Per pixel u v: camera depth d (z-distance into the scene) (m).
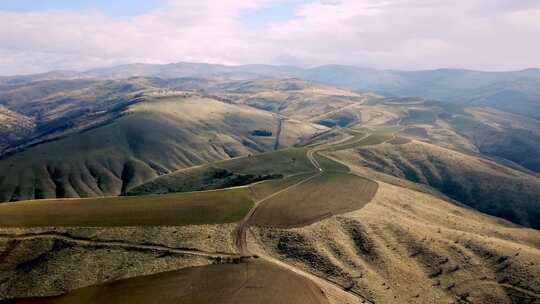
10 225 88.19
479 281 86.88
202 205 106.12
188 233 88.62
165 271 75.25
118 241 84.19
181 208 103.06
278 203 111.12
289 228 93.94
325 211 106.00
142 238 85.62
